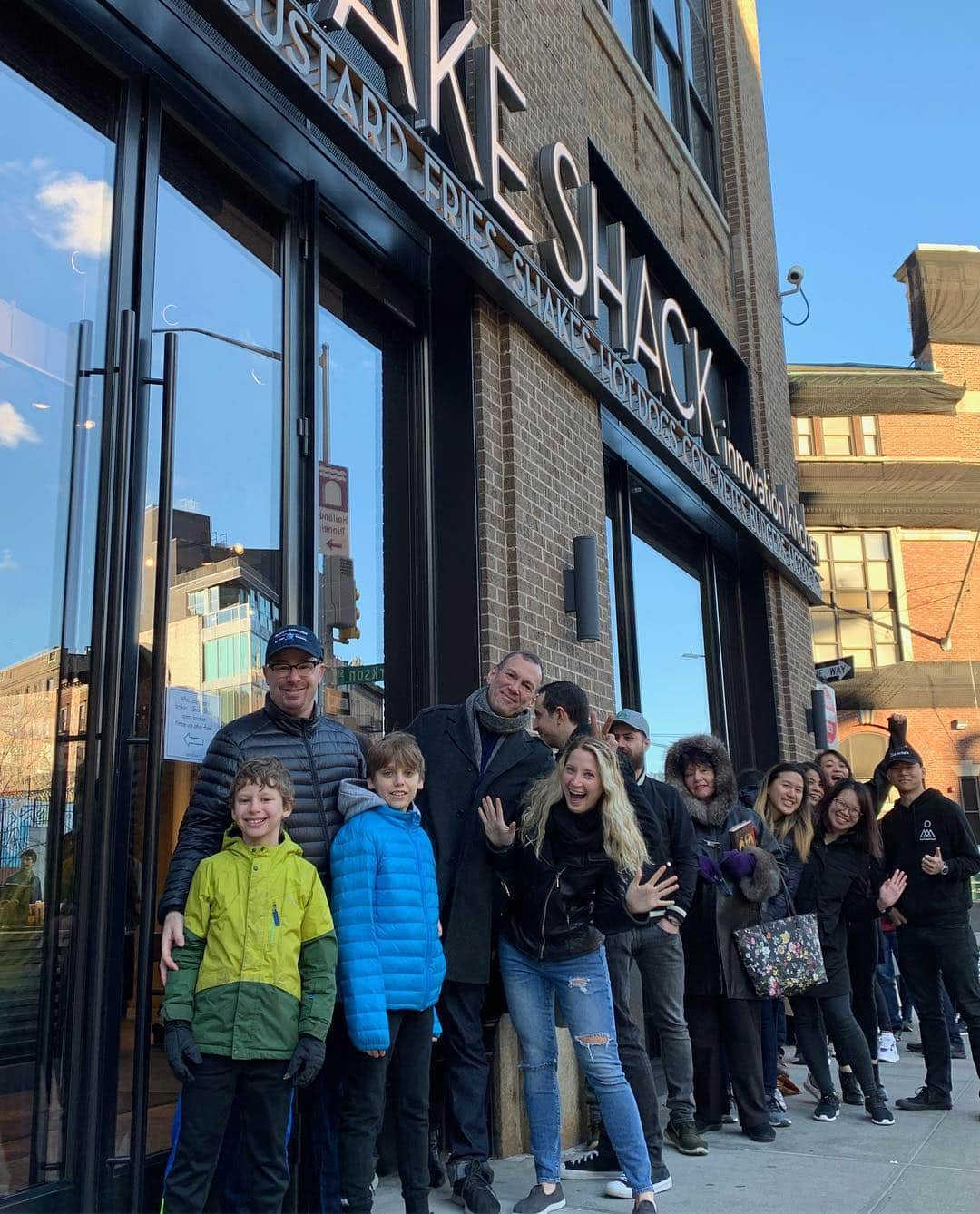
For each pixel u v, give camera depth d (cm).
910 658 2608
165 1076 374
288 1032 308
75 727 363
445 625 563
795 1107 607
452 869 418
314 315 490
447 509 575
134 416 390
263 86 467
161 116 421
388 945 349
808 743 1170
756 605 1118
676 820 470
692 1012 548
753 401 1184
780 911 550
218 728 419
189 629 409
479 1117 409
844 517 2666
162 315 420
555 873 387
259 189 473
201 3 392
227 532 436
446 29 629
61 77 388
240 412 452
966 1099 627
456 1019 415
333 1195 359
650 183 966
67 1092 339
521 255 610
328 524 505
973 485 2653
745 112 1285
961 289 2822
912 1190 429
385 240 555
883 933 777
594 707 664
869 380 2698
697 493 938
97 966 348
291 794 331
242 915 312
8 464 354
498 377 604
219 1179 344
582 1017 394
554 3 761
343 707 499
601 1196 420
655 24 1103
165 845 384
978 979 599
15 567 352
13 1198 315
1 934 329
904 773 633
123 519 375
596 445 717
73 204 387
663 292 1020
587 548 645
